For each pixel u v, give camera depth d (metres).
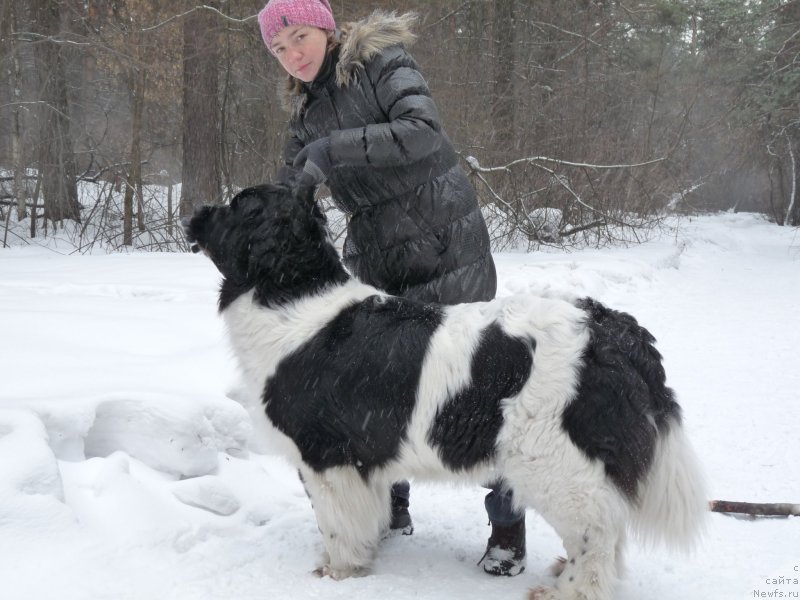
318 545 3.55
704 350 7.76
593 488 2.77
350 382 2.97
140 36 15.41
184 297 7.62
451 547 3.64
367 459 3.05
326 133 3.47
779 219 29.17
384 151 3.14
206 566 3.24
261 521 3.88
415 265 3.48
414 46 16.47
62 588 2.93
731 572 3.33
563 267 11.80
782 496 4.20
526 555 3.40
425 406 2.89
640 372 2.84
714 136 26.84
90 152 17.23
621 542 3.01
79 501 3.42
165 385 4.32
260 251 3.09
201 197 15.80
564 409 2.75
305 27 3.24
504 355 2.83
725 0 26.14
